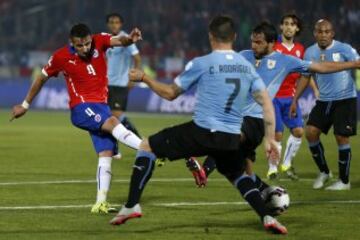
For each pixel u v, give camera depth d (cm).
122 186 3759
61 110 10344
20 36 12019
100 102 3025
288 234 2558
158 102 9856
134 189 2506
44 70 3078
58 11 12106
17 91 10675
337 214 2969
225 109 2436
